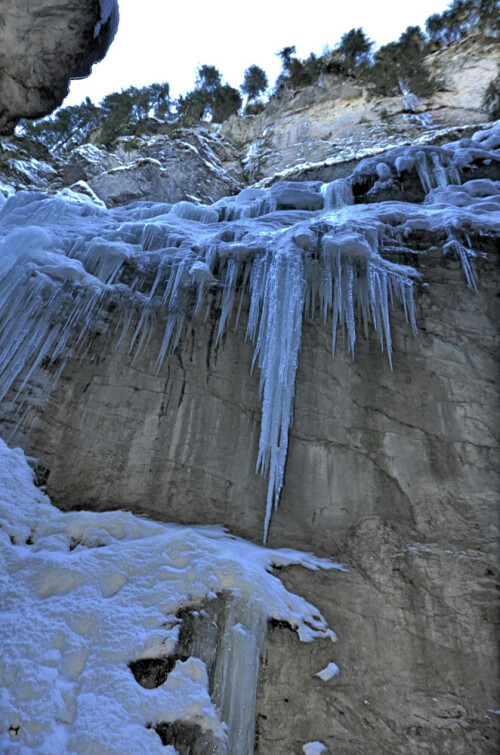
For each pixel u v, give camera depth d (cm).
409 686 455
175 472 614
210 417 658
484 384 662
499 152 1045
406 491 592
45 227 914
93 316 739
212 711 404
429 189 1016
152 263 816
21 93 689
